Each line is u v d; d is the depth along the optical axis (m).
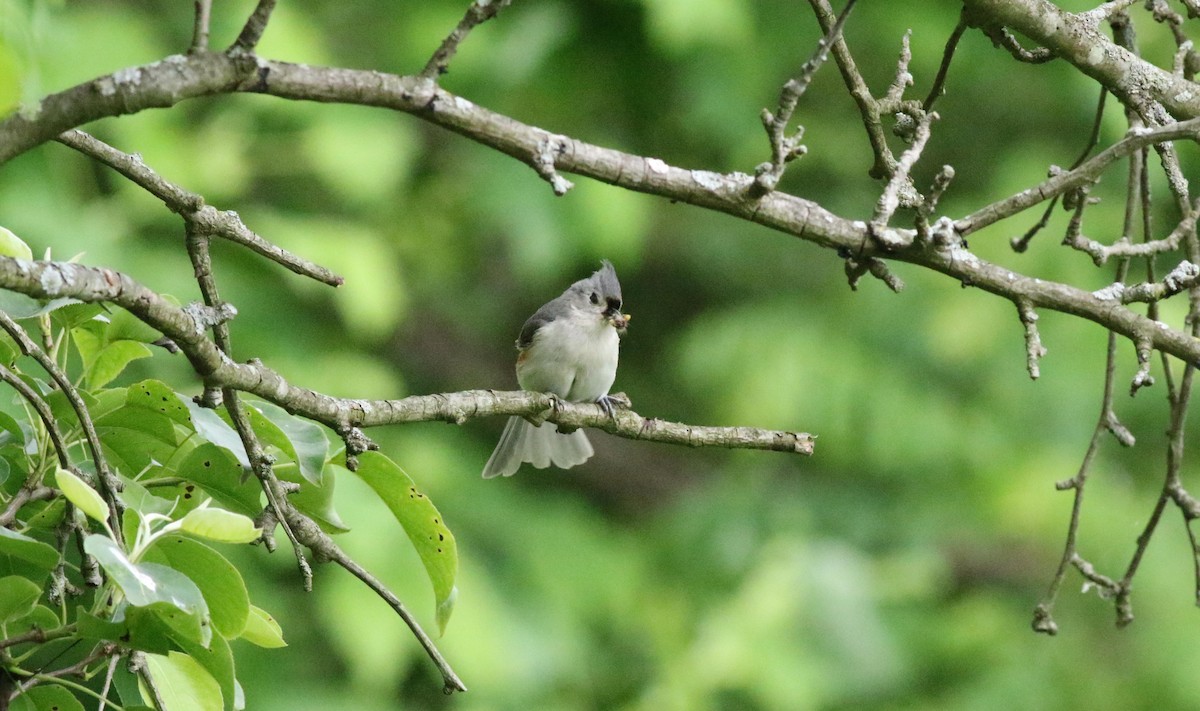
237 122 11.94
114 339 4.49
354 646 11.20
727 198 4.85
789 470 14.82
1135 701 13.43
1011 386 14.09
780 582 12.72
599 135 14.27
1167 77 5.58
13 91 2.81
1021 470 13.91
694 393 15.16
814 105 14.98
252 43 3.87
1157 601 13.77
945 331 13.90
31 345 3.96
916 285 14.41
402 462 12.78
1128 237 5.82
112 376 4.52
